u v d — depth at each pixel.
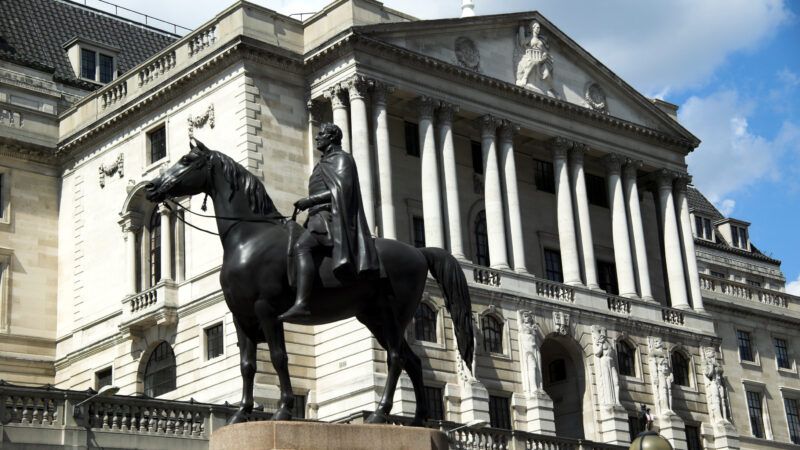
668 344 68.12
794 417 85.00
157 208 60.12
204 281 56.91
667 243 71.88
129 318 58.78
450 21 62.19
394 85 59.53
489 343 59.38
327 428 18.64
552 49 67.88
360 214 20.36
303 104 59.69
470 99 62.81
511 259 62.81
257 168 56.66
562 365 64.62
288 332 56.00
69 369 63.06
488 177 62.97
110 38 74.00
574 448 54.53
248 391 19.86
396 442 19.02
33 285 64.06
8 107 65.00
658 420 65.62
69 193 65.88
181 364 56.97
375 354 54.19
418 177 62.59
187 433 41.00
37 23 71.19
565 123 67.25
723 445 68.56
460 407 56.84
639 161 70.94
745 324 84.12
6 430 36.66
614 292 69.88
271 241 20.03
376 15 60.09
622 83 70.31
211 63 58.53
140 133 62.19
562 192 66.31
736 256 101.25
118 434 39.16
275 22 59.38
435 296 58.03
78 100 67.06
